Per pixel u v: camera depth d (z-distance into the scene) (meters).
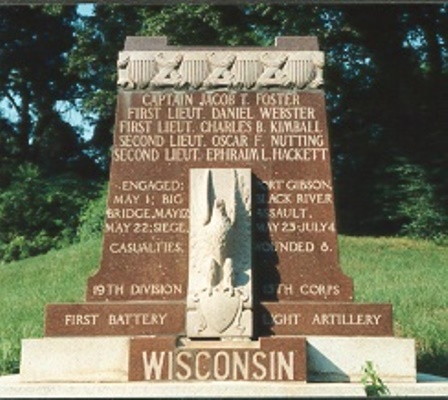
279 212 9.17
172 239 9.12
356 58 25.22
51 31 33.88
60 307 8.84
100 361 8.66
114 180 9.22
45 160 34.72
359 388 8.28
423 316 12.98
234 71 9.39
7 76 34.53
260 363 8.49
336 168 25.11
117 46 28.31
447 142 23.83
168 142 9.29
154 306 8.88
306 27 23.53
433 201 22.89
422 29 25.14
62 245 26.38
